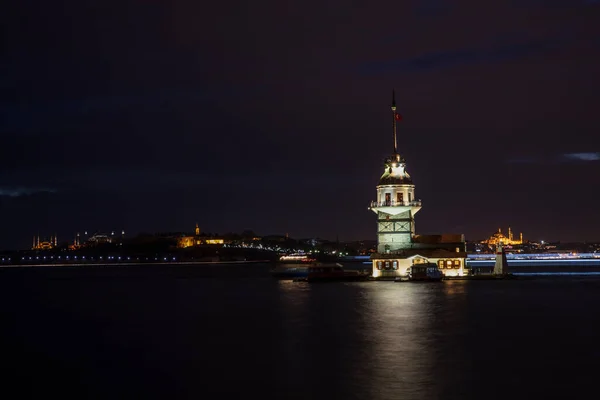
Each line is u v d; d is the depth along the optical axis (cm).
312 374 5344
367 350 6297
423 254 16138
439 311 9288
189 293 15238
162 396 4847
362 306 10119
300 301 11506
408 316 8744
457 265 16338
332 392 4794
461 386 4900
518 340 6781
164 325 8625
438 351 6197
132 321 9206
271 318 9012
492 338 6900
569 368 5453
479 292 12531
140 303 12450
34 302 13238
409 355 6025
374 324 8038
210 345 6850
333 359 5909
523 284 15288
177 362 5988
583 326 7756
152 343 7112
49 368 5928
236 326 8281
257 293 14300
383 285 14725
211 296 13900
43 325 9000
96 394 4978
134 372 5644
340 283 16688
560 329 7519
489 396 4644
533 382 5003
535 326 7775
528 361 5728
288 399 4656
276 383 5088
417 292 12538
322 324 8175
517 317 8594
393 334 7225
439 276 15725
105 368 5850
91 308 11519
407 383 4997
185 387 5059
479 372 5322
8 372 5788
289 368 5588
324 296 12362
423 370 5406
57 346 7125
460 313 9031
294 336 7275
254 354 6256
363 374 5300
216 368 5678
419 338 6925
